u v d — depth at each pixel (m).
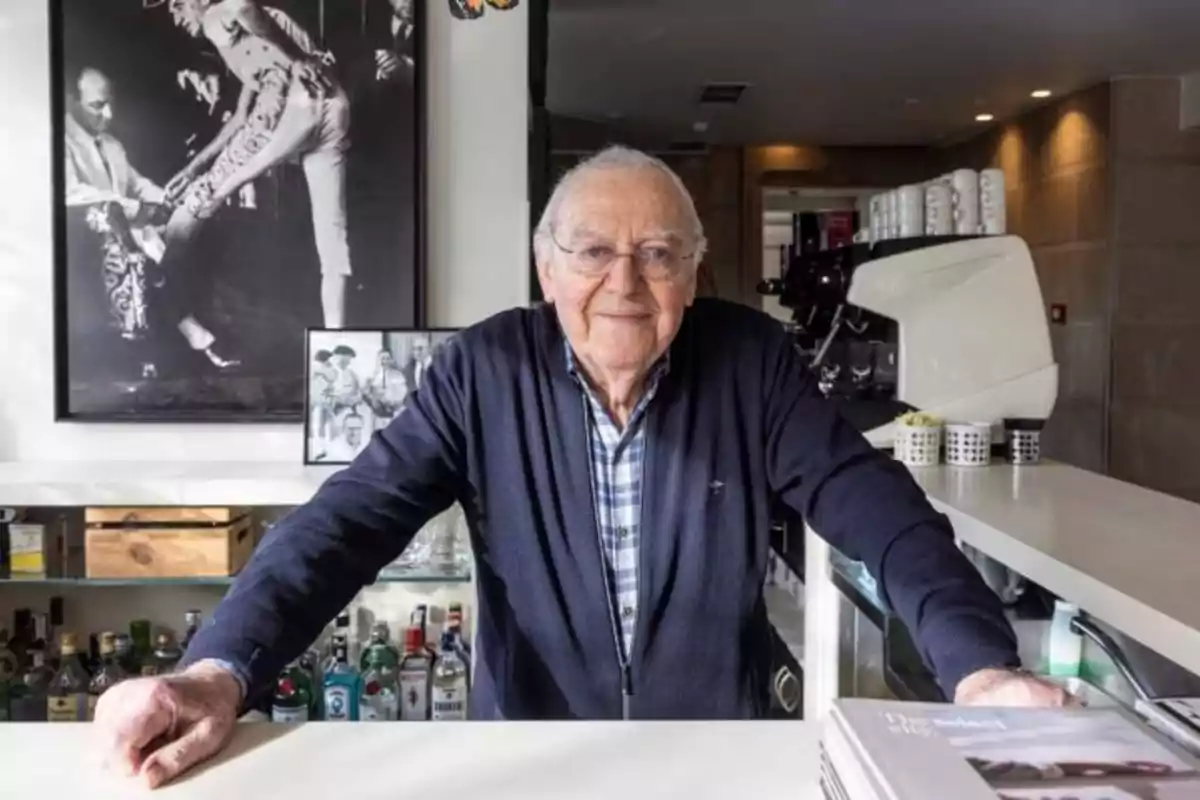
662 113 5.77
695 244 1.30
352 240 2.35
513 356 1.37
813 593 2.32
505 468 1.35
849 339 2.78
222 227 2.33
